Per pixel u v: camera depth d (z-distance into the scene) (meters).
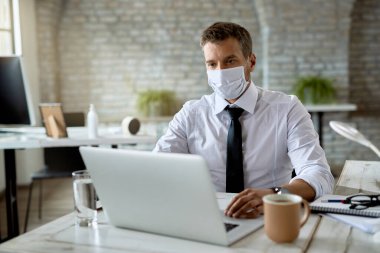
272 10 5.33
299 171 1.54
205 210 0.95
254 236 1.02
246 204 1.15
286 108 1.68
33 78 5.10
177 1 5.64
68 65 5.62
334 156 5.59
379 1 5.62
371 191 1.46
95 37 5.62
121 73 5.70
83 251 0.96
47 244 1.01
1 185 4.48
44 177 3.25
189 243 0.99
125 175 1.03
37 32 5.17
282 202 1.00
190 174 0.92
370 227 1.03
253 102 1.68
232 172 1.63
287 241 0.97
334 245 0.96
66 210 3.86
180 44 5.69
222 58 1.55
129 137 2.66
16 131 3.07
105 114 5.71
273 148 1.67
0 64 2.60
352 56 5.70
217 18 5.66
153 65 5.71
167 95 5.57
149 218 1.05
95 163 1.07
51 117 2.62
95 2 5.58
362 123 5.74
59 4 5.38
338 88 5.46
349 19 5.36
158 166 0.96
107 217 1.14
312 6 5.34
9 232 2.80
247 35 1.60
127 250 0.96
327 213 1.17
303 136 1.62
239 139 1.65
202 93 5.75
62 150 3.51
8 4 4.76
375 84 5.73
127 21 5.64
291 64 5.43
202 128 1.74
